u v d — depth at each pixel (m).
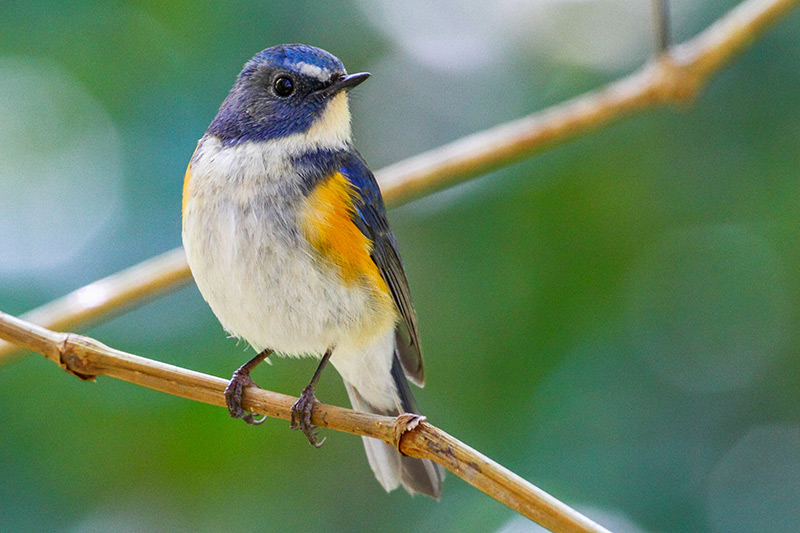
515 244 11.67
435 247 11.69
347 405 11.31
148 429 10.59
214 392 6.48
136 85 10.78
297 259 7.49
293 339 7.77
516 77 11.79
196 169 7.77
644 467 10.80
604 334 11.34
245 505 10.93
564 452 10.78
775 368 11.73
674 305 11.51
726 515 10.84
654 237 11.79
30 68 10.71
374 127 11.65
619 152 11.85
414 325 8.56
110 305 8.34
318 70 8.04
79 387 10.33
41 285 10.06
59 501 10.36
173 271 8.48
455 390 11.20
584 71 11.76
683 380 11.34
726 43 9.34
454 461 5.82
